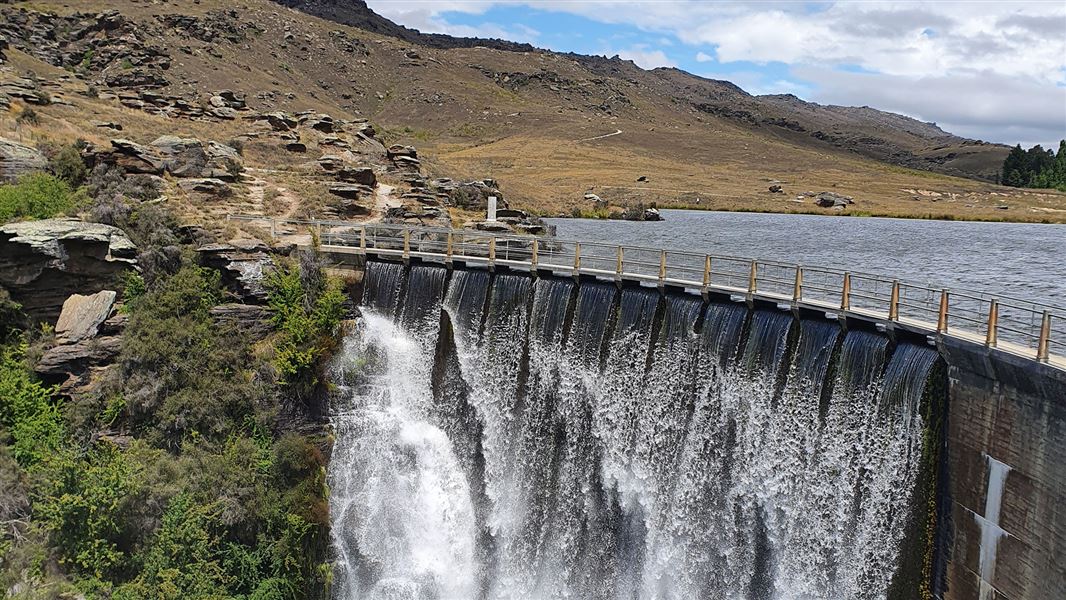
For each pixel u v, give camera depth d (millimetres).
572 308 33188
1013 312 39438
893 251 76125
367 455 34719
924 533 23250
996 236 97062
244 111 86875
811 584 26250
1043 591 19500
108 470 27344
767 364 27656
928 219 142250
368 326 37281
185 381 31781
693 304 29828
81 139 51500
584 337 32625
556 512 33094
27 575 25109
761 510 27719
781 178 197000
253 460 31062
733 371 28500
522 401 34375
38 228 31719
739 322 28453
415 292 37156
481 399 35344
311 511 31422
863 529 24828
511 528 34000
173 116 78312
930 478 23062
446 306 36438
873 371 24797
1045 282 53438
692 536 29578
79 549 26000
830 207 155875
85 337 31500
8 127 52062
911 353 23750
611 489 31781
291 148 72812
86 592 25266
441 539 34719
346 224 39938
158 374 31641
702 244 80125
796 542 26688
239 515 29312
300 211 49781
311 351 33969
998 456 20875
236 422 32062
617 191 162750
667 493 30359
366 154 80062
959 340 21984
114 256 33469
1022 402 20031
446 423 36188
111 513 26781
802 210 152125
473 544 34656
